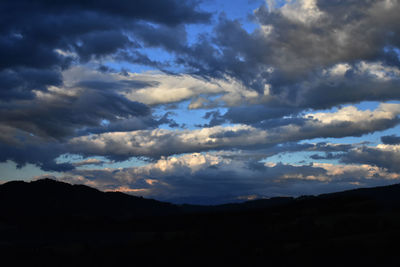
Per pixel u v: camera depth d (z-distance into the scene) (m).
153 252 105.25
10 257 110.38
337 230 100.12
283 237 102.94
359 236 91.25
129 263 99.44
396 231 90.75
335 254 82.50
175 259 97.19
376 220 102.38
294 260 83.00
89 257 107.50
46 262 105.12
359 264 75.06
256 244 100.56
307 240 96.56
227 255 94.62
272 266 81.88
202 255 97.88
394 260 74.19
